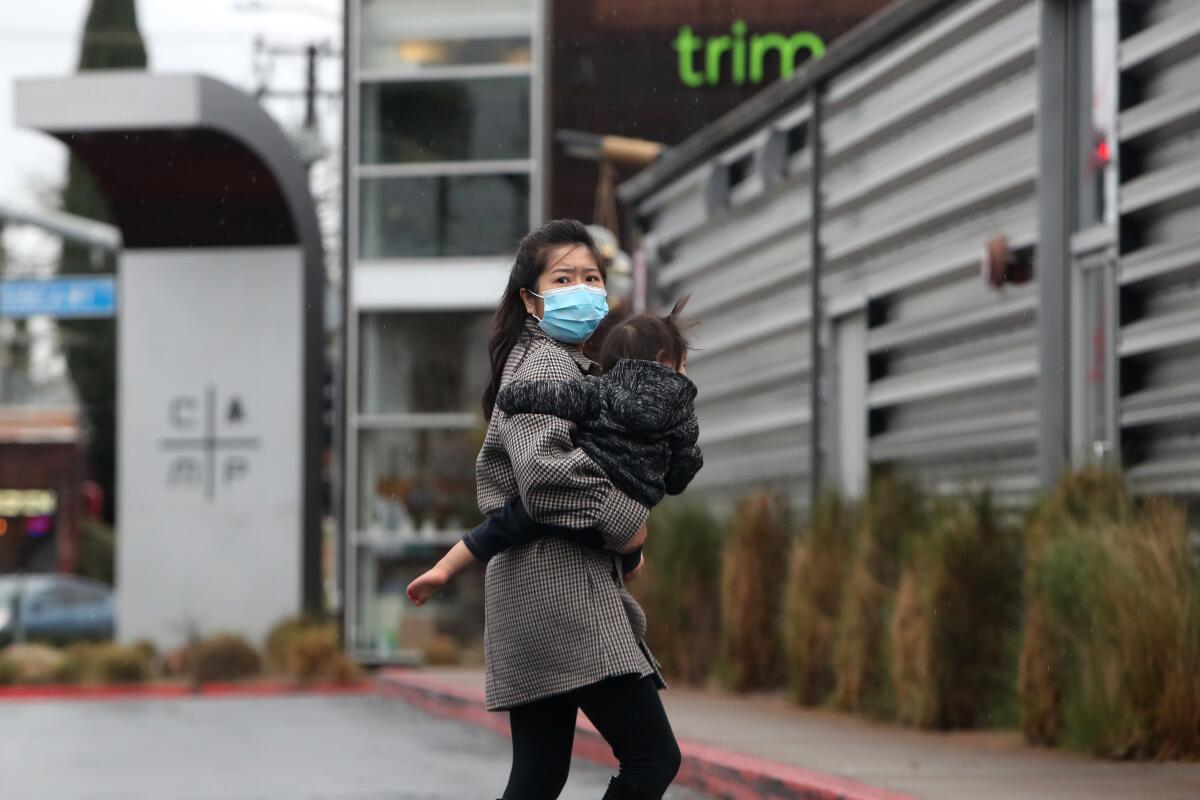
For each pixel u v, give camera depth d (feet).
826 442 124.77
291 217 186.80
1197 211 85.10
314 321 191.72
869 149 118.73
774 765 71.82
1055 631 80.12
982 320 104.06
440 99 189.06
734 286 144.05
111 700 152.25
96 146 178.60
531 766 40.09
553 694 38.42
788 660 106.52
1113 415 90.12
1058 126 96.84
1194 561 76.07
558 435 37.65
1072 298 96.89
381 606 187.42
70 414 412.98
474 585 188.14
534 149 186.70
